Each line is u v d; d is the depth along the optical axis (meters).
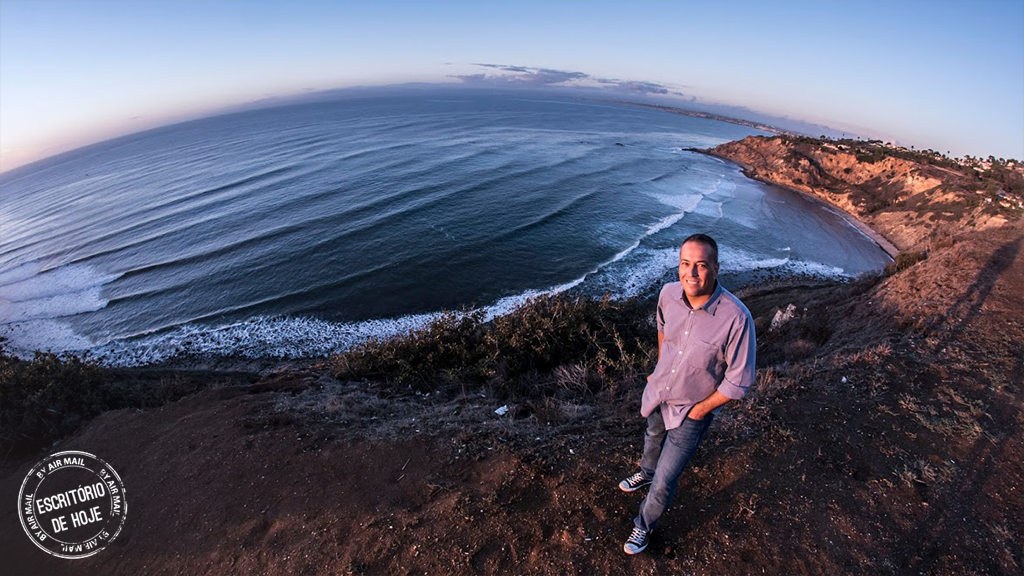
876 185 49.88
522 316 11.06
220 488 5.07
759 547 3.33
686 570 3.19
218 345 19.56
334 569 3.62
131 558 4.34
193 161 84.56
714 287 2.56
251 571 3.82
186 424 6.84
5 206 85.00
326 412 7.02
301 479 4.97
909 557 3.26
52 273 31.58
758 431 4.73
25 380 7.95
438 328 11.55
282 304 23.16
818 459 4.29
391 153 67.31
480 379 9.22
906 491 3.88
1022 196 35.41
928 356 6.32
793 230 37.62
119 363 18.77
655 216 38.09
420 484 4.58
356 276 25.72
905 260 14.03
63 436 7.47
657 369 3.01
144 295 25.50
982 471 4.10
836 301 14.69
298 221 35.94
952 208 36.59
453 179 48.78
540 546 3.51
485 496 4.16
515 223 34.31
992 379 5.58
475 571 3.38
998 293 8.20
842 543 3.36
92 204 56.38
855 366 6.19
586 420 5.72
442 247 29.58
